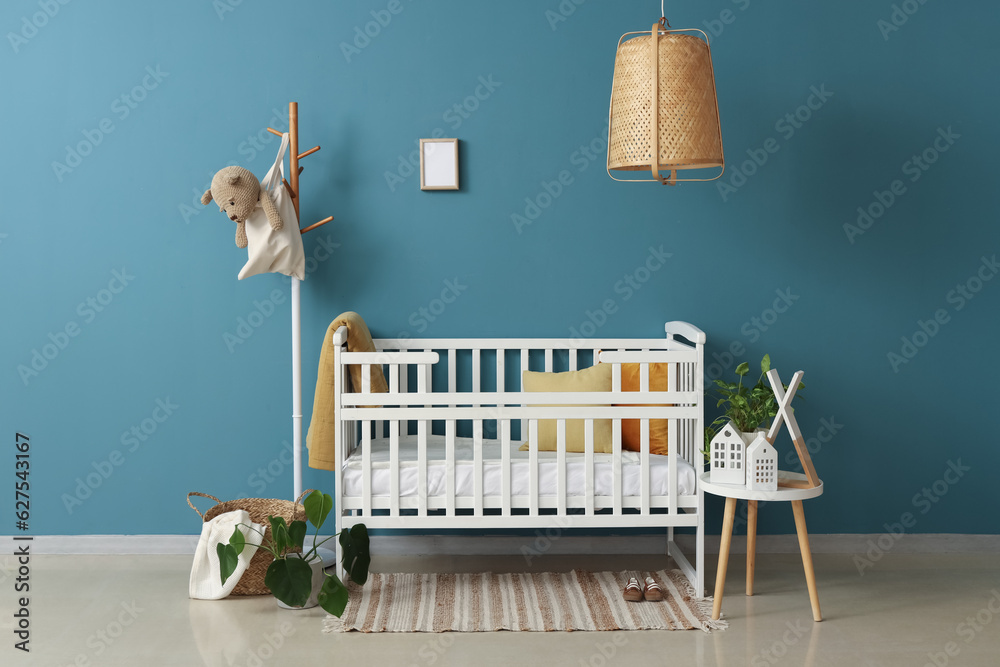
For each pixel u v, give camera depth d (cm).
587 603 248
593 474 248
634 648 218
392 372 246
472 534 301
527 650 217
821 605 249
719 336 300
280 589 230
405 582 267
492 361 302
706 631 229
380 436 297
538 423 265
